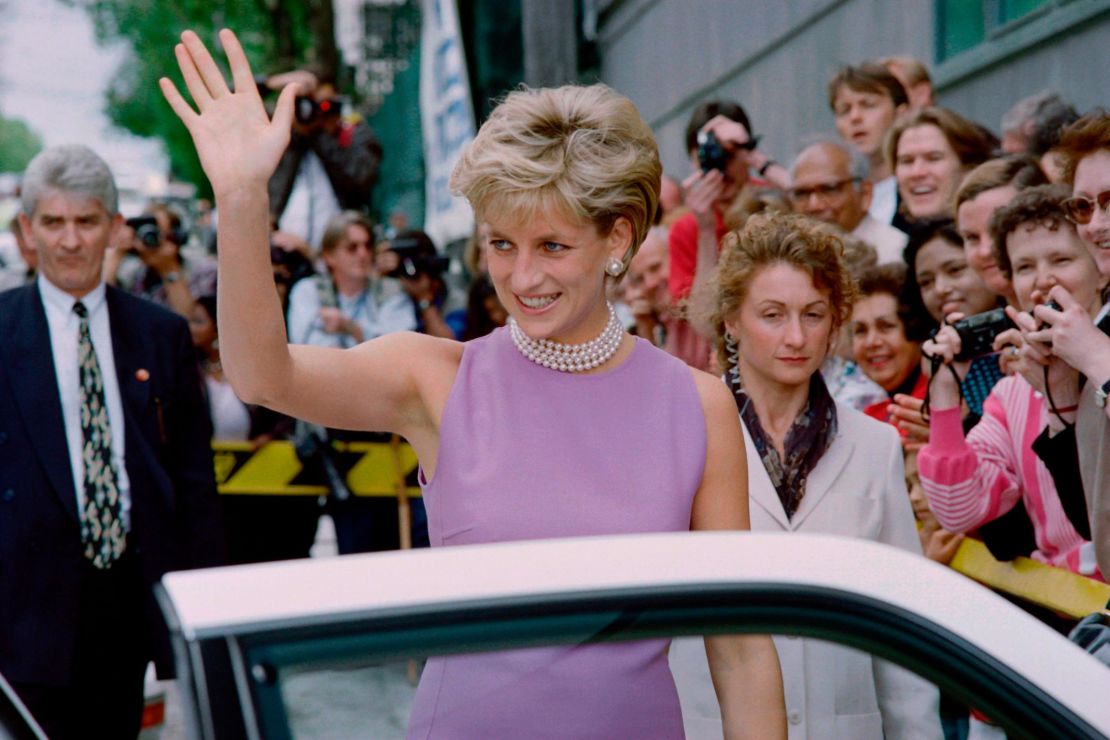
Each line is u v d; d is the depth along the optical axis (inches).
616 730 90.2
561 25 383.9
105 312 207.5
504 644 82.5
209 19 756.6
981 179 207.0
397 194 580.1
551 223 107.0
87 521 199.8
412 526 318.7
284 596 80.1
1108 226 167.6
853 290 151.3
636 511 109.7
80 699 201.8
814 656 88.8
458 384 113.3
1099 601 171.2
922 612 88.5
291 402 107.2
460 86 445.1
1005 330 180.4
